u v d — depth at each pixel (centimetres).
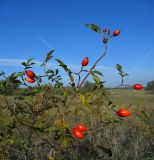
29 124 27
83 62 28
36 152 36
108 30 29
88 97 29
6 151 31
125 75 30
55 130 25
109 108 31
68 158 36
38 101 30
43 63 29
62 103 29
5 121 27
